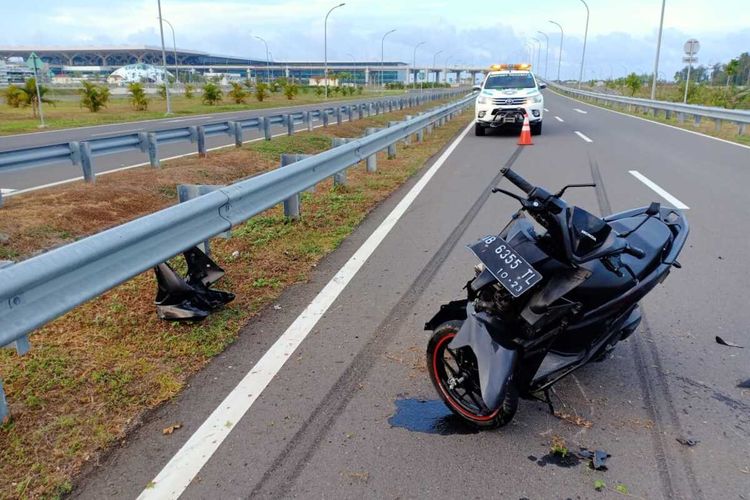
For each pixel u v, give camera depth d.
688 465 2.87
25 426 3.17
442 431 3.18
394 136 12.44
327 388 3.58
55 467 2.87
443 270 5.60
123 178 10.16
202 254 4.83
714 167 11.50
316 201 8.53
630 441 3.07
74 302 3.38
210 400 3.45
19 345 3.15
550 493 2.70
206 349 4.05
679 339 4.14
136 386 3.58
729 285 5.09
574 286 2.86
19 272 3.02
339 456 2.97
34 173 11.62
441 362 3.37
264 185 5.92
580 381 3.65
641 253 2.98
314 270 5.66
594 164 12.07
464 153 14.12
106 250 3.62
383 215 7.82
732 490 2.69
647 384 3.59
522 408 3.40
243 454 2.98
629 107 31.91
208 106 40.22
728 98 32.47
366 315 4.61
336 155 8.28
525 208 2.93
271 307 4.79
